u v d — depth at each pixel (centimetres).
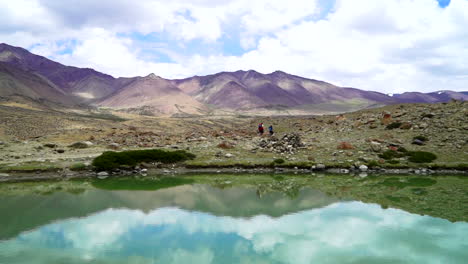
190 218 1697
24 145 4262
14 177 2897
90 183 2716
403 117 4634
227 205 1955
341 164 3141
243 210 1839
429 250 1231
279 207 1898
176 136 5878
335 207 1861
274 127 6512
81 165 3156
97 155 3669
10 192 2359
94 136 5584
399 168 2995
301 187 2459
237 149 3997
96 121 12056
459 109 4347
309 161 3262
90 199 2128
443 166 2922
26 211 1825
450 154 3158
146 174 3105
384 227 1501
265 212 1792
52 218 1692
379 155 3297
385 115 4703
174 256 1195
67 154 3759
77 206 1941
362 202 1956
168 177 2967
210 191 2373
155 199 2125
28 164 3147
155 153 3462
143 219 1673
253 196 2191
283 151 3769
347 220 1612
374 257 1184
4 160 3344
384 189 2305
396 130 4178
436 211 1733
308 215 1720
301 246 1298
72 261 1155
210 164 3316
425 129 3944
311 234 1434
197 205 1964
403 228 1482
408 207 1828
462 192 2166
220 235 1432
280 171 3141
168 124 13900
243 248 1273
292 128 6078
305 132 5197
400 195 2109
